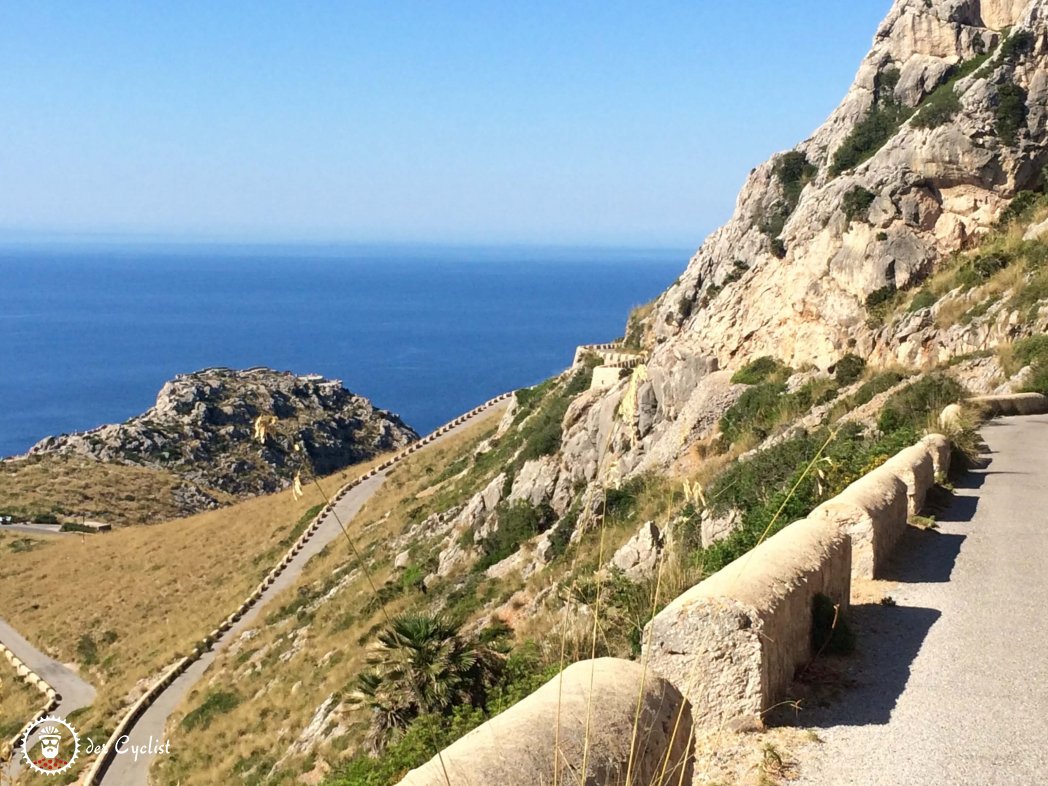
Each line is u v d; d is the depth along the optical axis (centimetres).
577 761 421
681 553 1257
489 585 3198
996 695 712
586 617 1003
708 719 669
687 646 674
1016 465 1672
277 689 3359
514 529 3675
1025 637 834
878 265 3278
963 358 2734
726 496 1805
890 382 2736
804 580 754
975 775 591
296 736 2816
